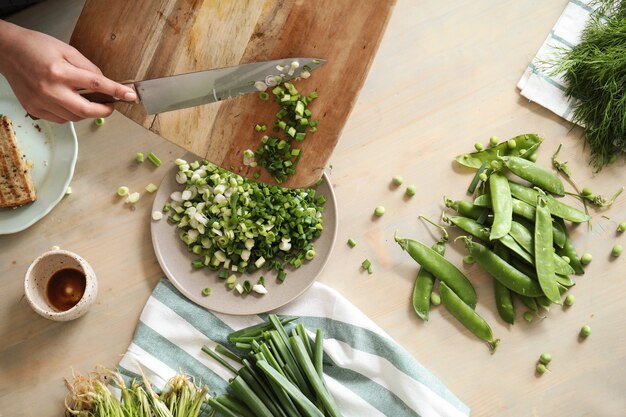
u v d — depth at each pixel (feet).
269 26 2.26
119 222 2.68
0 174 2.52
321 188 2.61
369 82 2.71
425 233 2.69
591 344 2.63
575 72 2.64
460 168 2.70
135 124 2.69
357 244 2.69
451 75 2.71
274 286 2.61
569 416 2.61
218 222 2.56
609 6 2.66
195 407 2.45
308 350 2.56
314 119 2.31
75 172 2.68
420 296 2.63
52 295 2.58
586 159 2.69
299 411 2.49
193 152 2.36
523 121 2.71
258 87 2.27
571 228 2.68
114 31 2.28
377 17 2.21
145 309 2.61
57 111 2.16
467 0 2.72
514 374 2.63
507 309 2.61
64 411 2.60
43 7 2.64
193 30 2.28
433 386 2.56
